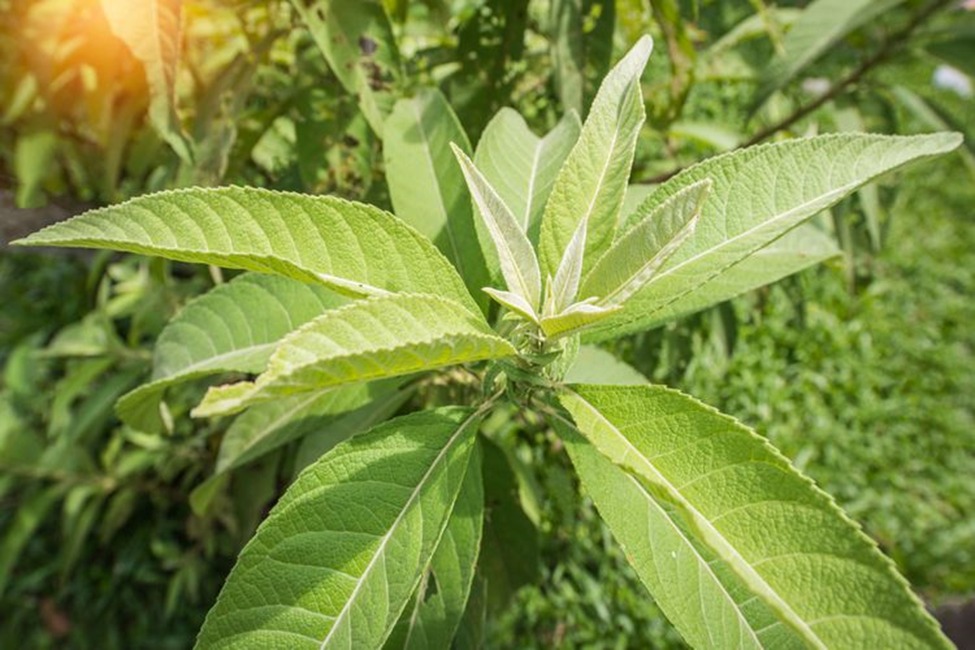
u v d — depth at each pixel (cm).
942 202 172
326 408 38
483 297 35
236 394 19
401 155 37
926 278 151
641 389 26
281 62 59
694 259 29
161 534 96
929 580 109
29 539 99
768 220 29
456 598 30
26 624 96
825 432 117
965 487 121
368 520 27
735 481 24
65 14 56
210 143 46
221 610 26
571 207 29
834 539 22
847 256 63
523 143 37
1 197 66
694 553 27
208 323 37
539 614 86
